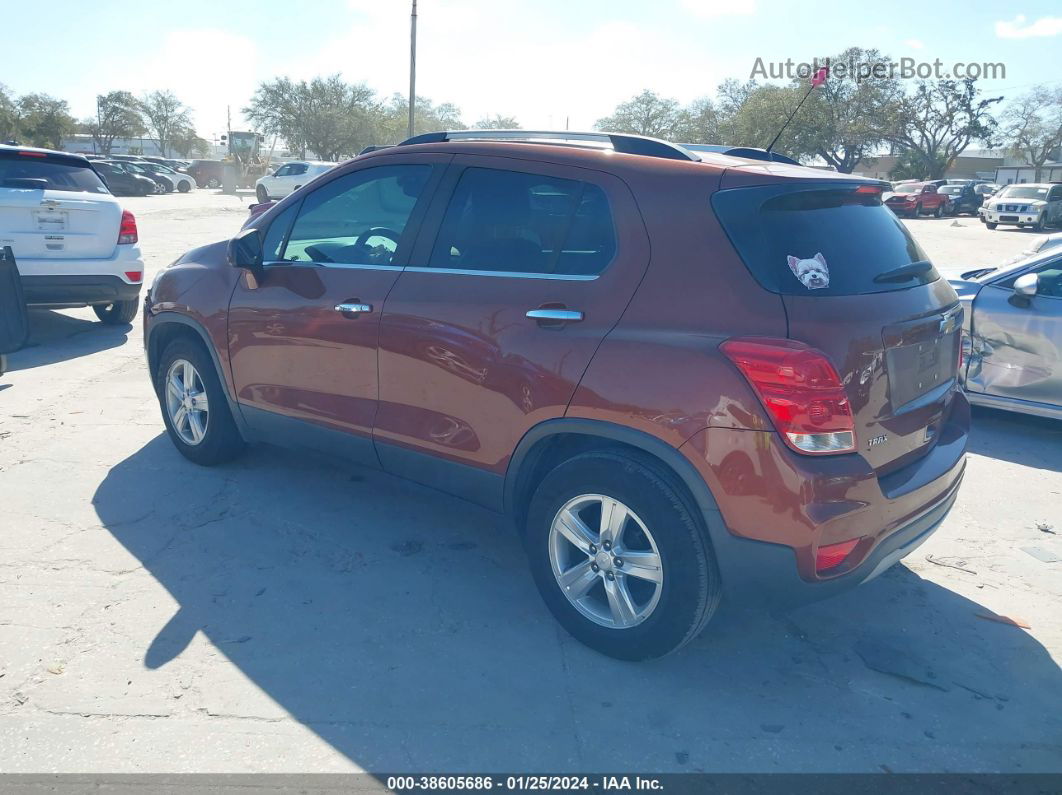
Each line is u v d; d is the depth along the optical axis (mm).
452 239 3658
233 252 4191
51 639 3305
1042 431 6430
